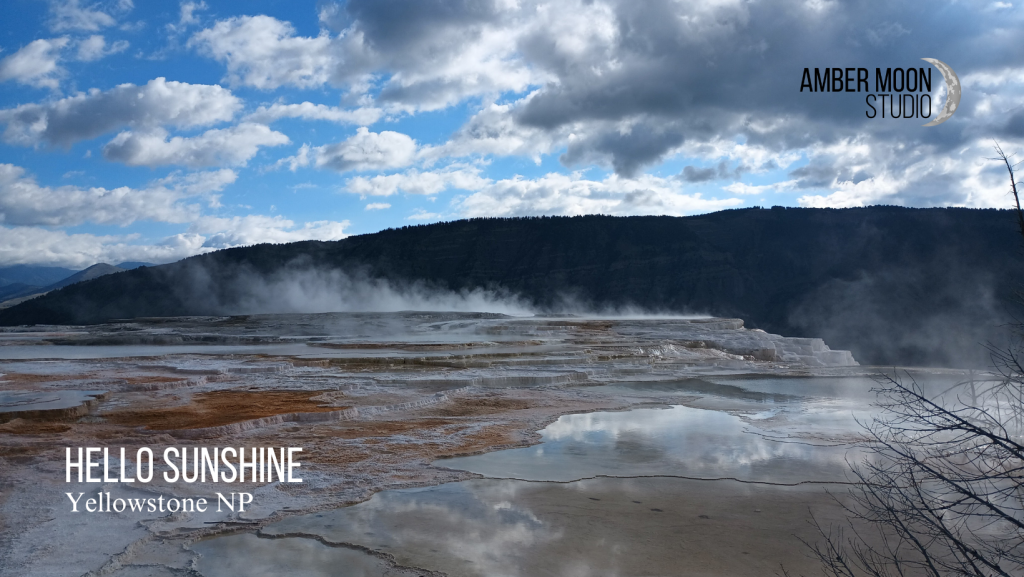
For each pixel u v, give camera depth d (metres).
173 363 18.91
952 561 4.09
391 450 8.37
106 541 5.04
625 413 11.51
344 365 19.06
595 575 4.47
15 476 6.83
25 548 4.86
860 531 5.22
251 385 14.31
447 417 10.92
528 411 11.56
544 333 32.84
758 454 8.16
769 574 4.43
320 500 6.19
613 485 6.75
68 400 10.95
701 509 5.93
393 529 5.42
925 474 3.47
